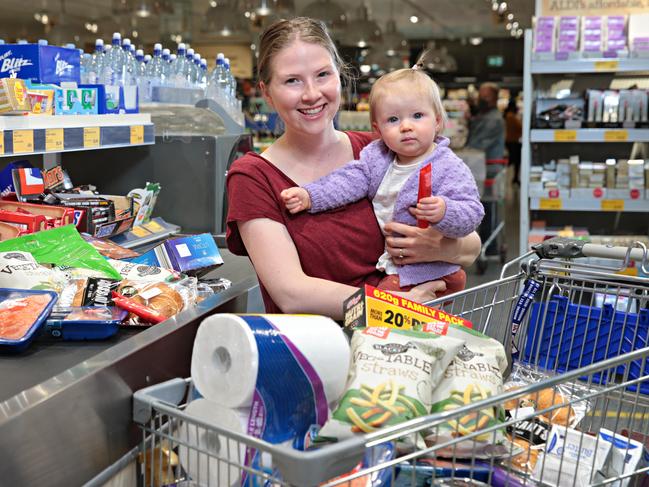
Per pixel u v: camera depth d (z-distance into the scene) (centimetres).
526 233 547
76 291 179
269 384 129
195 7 1554
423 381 136
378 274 203
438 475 140
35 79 255
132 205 282
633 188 521
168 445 142
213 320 135
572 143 569
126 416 142
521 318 201
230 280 249
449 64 1845
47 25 1628
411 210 189
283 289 181
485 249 790
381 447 131
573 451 155
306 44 181
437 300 191
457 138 996
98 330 161
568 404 143
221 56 452
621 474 154
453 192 193
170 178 330
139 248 280
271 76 184
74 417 128
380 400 131
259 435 130
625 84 564
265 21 1259
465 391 143
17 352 152
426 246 193
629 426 170
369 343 141
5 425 113
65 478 126
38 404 120
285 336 131
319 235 193
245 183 189
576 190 530
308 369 132
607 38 510
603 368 140
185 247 226
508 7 1470
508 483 143
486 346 155
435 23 1970
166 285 186
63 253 198
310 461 108
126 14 1177
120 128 275
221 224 335
